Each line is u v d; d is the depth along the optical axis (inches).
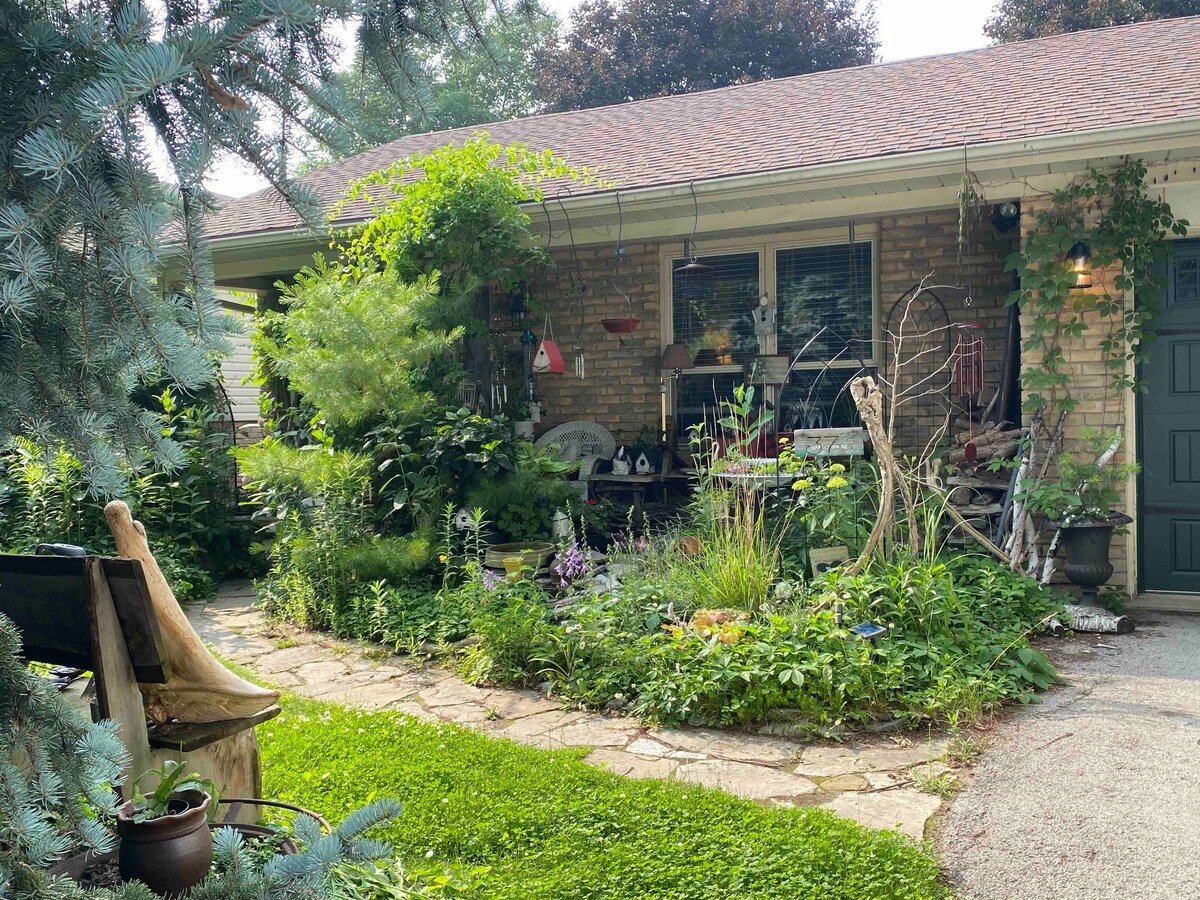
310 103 84.7
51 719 75.3
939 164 278.5
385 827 137.9
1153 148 258.8
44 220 70.6
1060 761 162.6
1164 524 286.8
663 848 130.1
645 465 360.2
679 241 383.9
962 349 339.6
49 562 118.6
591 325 396.5
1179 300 282.7
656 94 986.7
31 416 75.9
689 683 194.1
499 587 251.0
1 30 72.8
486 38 99.7
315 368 313.9
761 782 158.9
